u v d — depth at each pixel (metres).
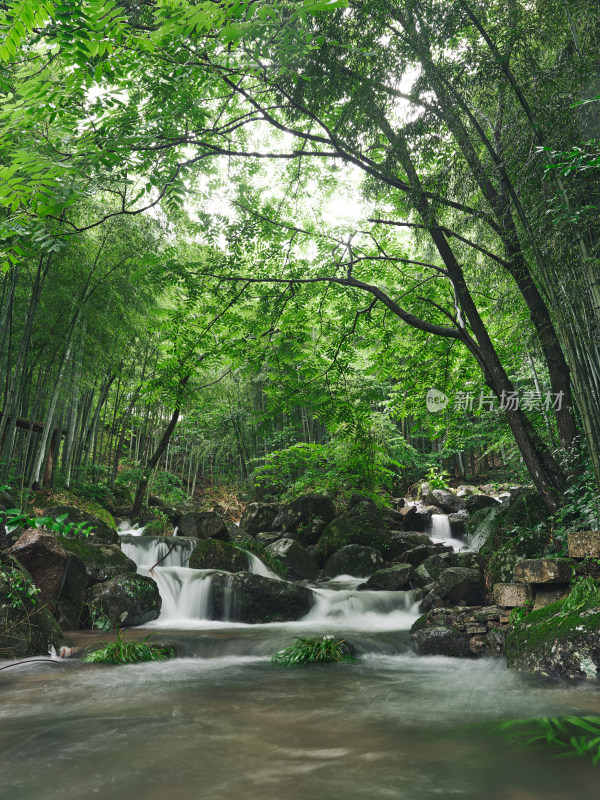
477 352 7.18
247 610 7.62
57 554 5.91
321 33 6.14
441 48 5.99
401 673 4.27
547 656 3.87
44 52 3.92
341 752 2.27
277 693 3.52
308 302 9.14
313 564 11.38
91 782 1.95
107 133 4.62
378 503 13.79
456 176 6.34
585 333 4.89
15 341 10.73
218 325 8.74
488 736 2.49
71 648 4.96
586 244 4.50
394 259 7.53
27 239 4.32
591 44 4.76
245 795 1.81
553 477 6.49
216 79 5.61
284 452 14.19
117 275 10.55
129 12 5.18
